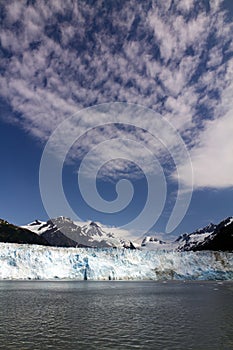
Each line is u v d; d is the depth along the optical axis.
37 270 141.38
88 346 35.25
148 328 44.78
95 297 84.25
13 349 33.84
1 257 138.62
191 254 178.00
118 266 155.88
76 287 115.69
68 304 69.94
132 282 149.62
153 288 116.69
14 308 62.81
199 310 63.03
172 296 89.50
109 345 35.72
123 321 50.09
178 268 168.62
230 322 49.59
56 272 144.25
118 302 75.00
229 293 98.81
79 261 151.75
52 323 47.78
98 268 151.00
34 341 37.09
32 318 51.84
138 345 35.81
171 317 54.31
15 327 44.50
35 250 146.62
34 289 104.44
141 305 70.19
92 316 54.69
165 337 39.47
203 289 113.81
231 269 174.62
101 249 159.88
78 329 43.75
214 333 41.69
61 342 36.78
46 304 69.25
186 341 37.56
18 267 138.88
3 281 141.38
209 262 176.38
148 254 168.38
